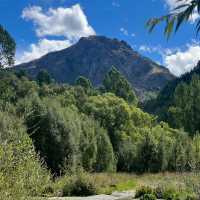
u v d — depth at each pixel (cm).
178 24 375
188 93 9200
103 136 5553
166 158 5844
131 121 6931
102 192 2912
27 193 666
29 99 3900
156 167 5838
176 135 7344
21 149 679
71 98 7475
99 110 6881
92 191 2847
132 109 7369
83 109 7050
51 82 10550
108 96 7181
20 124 720
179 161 5406
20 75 7750
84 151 4844
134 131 6919
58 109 4044
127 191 3109
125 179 3912
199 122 9038
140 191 2667
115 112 6850
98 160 5472
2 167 645
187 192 2209
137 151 5969
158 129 7144
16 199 646
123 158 6066
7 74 4306
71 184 2789
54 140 3919
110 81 11025
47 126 3891
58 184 1014
